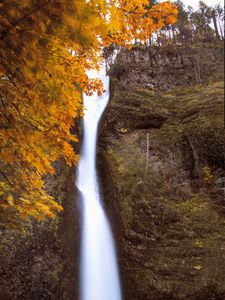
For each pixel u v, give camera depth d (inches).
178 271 386.6
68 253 316.5
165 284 372.8
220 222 463.5
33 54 89.7
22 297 253.8
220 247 414.6
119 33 142.7
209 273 378.3
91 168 544.4
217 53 1123.9
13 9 79.3
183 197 517.7
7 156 133.3
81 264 345.1
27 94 113.5
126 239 419.8
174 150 614.2
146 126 694.5
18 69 95.8
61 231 318.3
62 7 78.5
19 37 85.0
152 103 773.9
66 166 408.8
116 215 447.8
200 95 812.0
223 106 700.0
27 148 129.7
